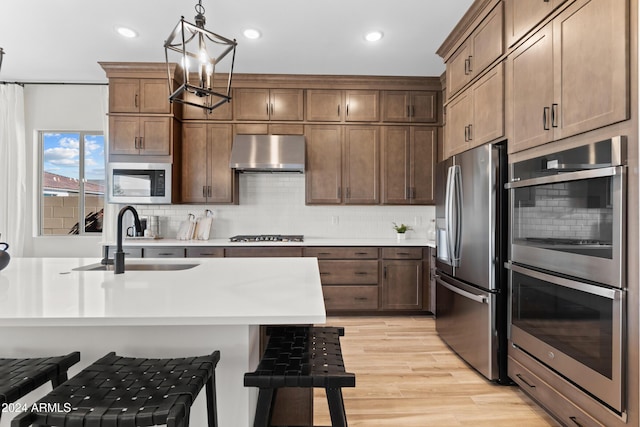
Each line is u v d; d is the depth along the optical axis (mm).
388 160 4203
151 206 4398
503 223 2322
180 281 1685
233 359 1389
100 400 990
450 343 2951
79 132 4504
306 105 4164
